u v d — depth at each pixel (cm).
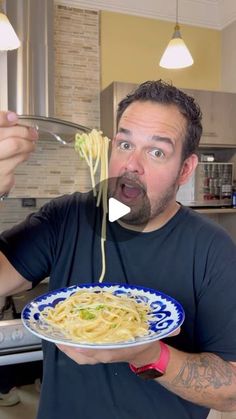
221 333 72
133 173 72
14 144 51
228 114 247
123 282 78
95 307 60
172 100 73
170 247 79
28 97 198
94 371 75
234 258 77
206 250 77
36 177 111
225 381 64
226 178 252
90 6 244
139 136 72
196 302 76
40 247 82
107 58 250
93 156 71
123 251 80
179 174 78
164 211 79
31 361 152
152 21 260
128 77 255
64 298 66
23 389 153
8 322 153
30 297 182
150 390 73
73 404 76
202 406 73
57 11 237
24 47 197
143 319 58
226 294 74
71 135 70
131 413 73
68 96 242
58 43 238
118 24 252
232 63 267
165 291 77
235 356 70
